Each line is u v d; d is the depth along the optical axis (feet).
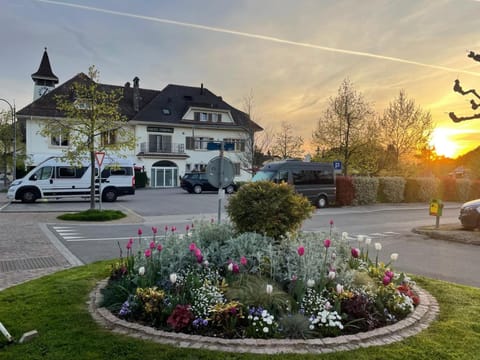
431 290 16.65
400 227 43.11
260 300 12.10
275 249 16.10
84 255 25.64
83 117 47.34
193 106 126.11
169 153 121.08
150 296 12.38
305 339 10.77
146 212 54.65
